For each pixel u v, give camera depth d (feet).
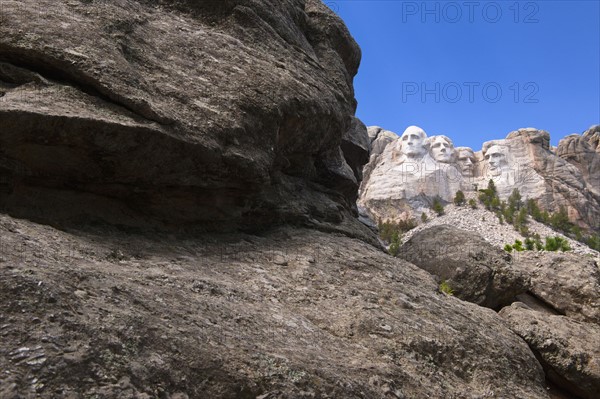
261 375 15.60
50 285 14.85
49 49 23.31
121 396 13.00
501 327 29.53
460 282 41.34
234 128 27.12
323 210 36.17
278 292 23.80
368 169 363.15
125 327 14.80
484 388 22.89
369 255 31.45
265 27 35.63
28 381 12.33
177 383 14.26
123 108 23.89
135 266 21.35
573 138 374.63
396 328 23.07
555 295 42.55
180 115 25.48
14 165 22.04
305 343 19.34
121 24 27.37
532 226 290.56
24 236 19.07
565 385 32.76
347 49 44.65
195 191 26.94
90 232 23.53
